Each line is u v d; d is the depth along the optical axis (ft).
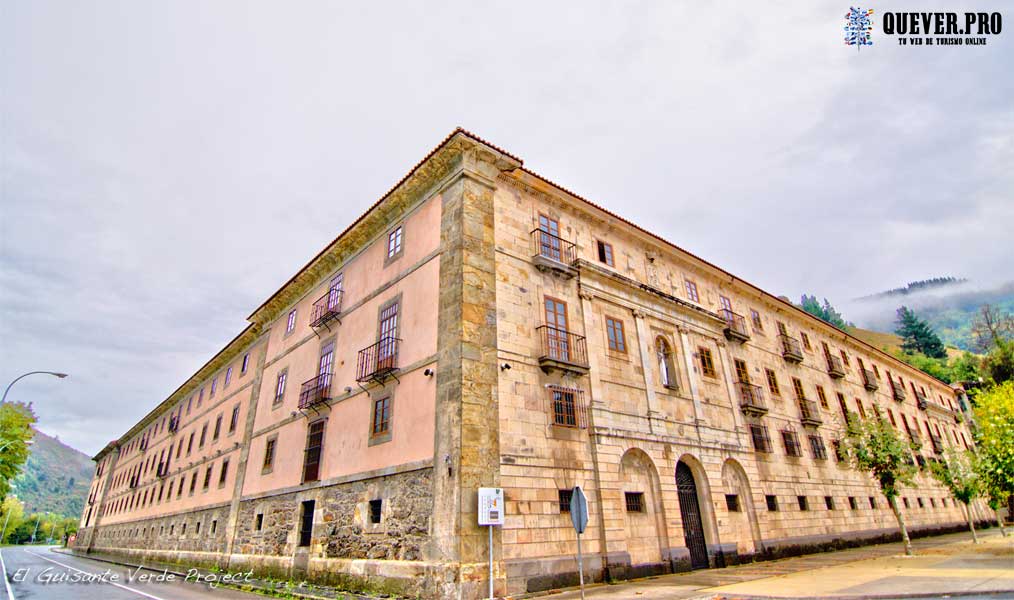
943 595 28.71
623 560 45.98
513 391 45.11
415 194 56.90
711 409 65.21
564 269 54.03
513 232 52.31
